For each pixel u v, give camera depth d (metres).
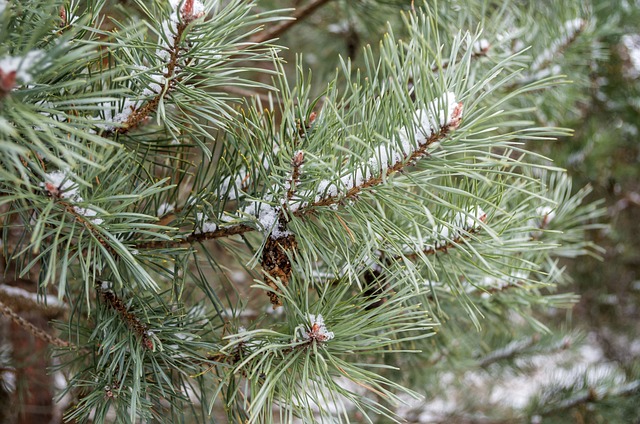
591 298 2.68
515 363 1.58
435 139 0.75
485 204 0.86
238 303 0.88
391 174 0.76
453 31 1.01
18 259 0.84
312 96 1.40
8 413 1.15
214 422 0.84
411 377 1.26
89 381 0.83
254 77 1.62
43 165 0.74
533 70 1.13
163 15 0.77
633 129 2.29
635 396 1.54
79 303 0.87
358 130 0.79
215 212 0.84
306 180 0.79
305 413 0.78
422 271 0.94
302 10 1.16
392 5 1.14
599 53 1.19
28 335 1.20
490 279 0.98
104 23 0.93
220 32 0.76
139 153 0.87
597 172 2.20
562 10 1.14
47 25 0.69
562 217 0.99
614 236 2.42
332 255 0.83
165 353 0.83
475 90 0.76
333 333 0.79
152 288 0.80
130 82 0.80
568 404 1.57
